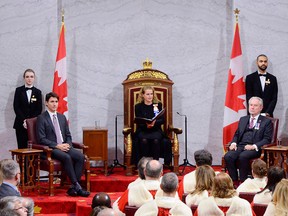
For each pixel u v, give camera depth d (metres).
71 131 10.36
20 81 9.87
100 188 8.90
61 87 9.71
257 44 10.25
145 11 10.52
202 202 5.19
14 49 9.84
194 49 10.53
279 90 10.25
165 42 10.52
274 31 10.24
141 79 9.84
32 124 8.83
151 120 9.24
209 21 10.52
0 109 9.82
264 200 5.68
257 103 8.91
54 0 9.97
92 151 9.45
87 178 8.62
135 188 5.66
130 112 9.81
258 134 8.84
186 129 10.14
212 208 5.12
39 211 7.92
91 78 10.42
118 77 10.48
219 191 5.17
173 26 10.52
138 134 9.44
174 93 10.52
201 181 5.66
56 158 8.45
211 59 10.54
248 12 10.23
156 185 5.70
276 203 4.97
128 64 10.51
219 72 10.53
